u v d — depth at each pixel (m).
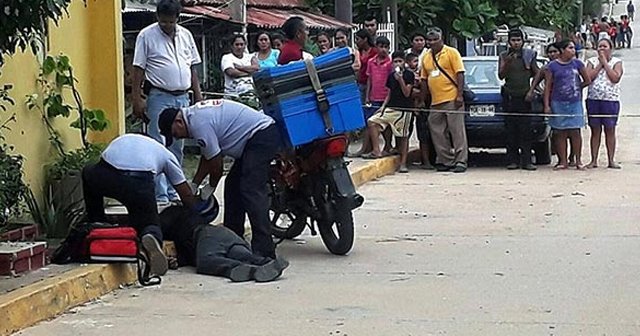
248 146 8.92
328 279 8.55
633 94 33.47
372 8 23.64
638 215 11.73
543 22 27.12
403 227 11.17
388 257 9.48
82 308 7.62
